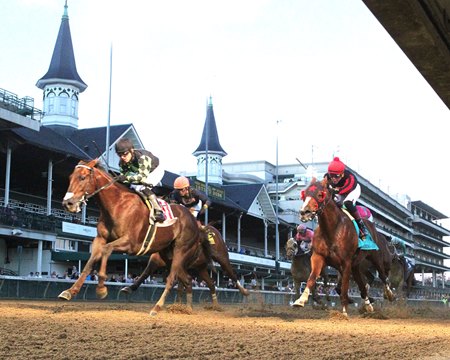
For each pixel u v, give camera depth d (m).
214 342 5.62
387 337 7.02
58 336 5.41
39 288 19.55
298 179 90.38
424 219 115.12
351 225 10.54
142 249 8.91
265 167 93.31
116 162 39.34
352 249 10.52
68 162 35.16
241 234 61.12
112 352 4.58
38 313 8.51
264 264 49.09
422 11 6.27
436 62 7.50
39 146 30.92
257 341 5.88
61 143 34.75
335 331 7.57
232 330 6.99
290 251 16.25
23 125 28.86
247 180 85.19
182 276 10.82
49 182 32.50
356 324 9.39
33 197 40.41
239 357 4.66
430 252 107.19
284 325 8.26
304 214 9.64
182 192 11.50
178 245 9.62
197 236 10.01
